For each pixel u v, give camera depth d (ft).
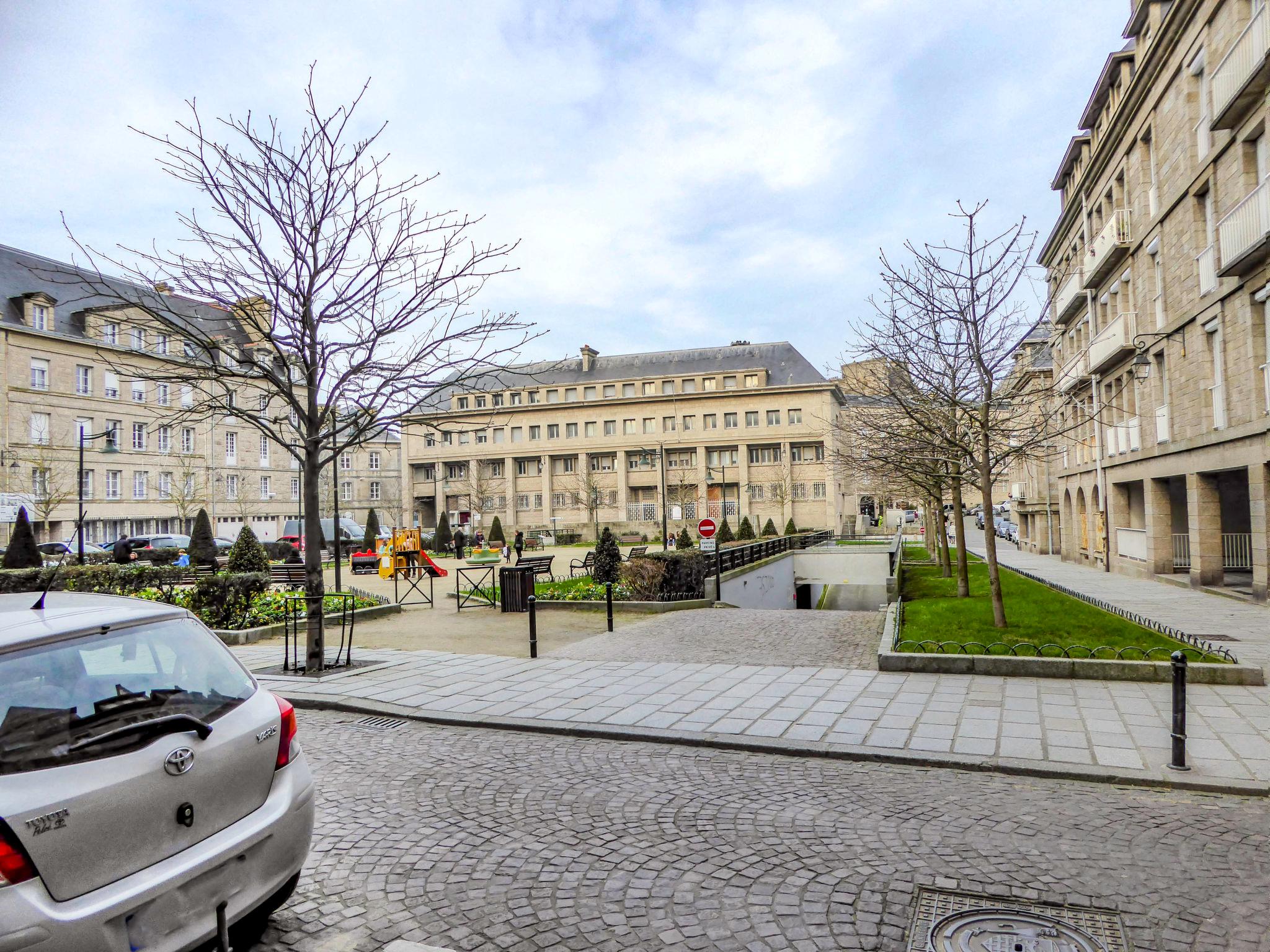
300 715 26.73
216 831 10.39
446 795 18.34
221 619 44.68
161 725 9.96
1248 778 17.88
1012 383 57.77
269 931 12.13
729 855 14.60
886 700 26.11
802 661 33.35
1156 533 68.28
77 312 155.74
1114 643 31.32
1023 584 60.75
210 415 38.83
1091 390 90.53
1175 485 74.59
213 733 10.57
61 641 9.99
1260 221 44.24
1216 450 53.88
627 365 258.16
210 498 177.58
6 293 145.07
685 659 34.68
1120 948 11.07
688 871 13.93
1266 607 47.11
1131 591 59.77
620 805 17.44
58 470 146.72
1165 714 23.47
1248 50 44.96
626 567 57.21
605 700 27.30
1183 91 57.77
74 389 151.74
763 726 23.41
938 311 41.57
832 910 12.37
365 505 237.45
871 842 15.05
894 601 56.65
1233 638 35.99
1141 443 71.36
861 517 242.99
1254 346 48.06
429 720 25.55
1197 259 56.03
